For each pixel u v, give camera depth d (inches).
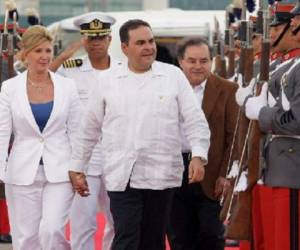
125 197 674.8
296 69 616.7
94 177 778.8
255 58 719.1
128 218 673.0
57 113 706.2
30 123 703.7
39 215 711.7
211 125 728.3
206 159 676.7
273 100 630.5
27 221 711.7
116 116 675.4
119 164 674.8
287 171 625.6
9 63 910.4
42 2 3137.3
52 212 699.4
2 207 959.6
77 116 715.4
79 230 784.3
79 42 807.1
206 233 731.4
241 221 647.1
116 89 676.1
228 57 994.1
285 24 637.3
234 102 727.1
